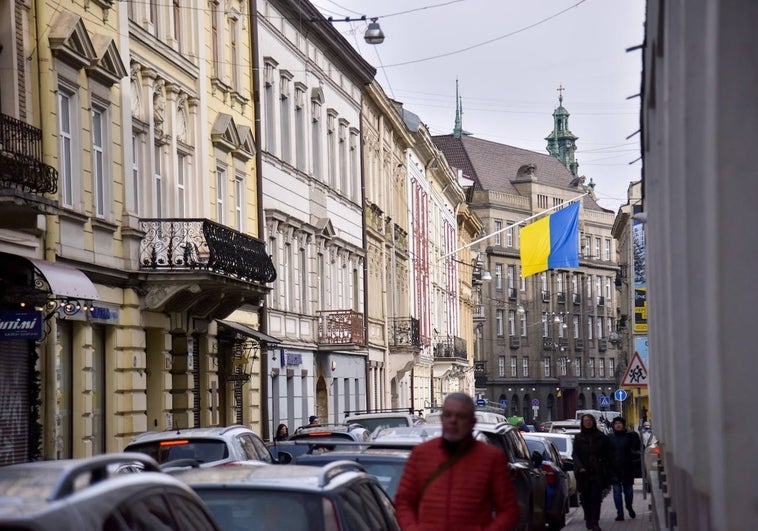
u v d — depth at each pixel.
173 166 30.39
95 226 25.16
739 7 5.09
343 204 50.38
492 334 133.25
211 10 34.41
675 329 8.30
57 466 5.77
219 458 16.52
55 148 23.00
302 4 43.34
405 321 61.31
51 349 23.02
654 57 9.34
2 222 20.56
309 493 8.92
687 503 9.89
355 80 53.22
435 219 79.69
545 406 141.00
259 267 32.19
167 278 27.56
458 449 8.64
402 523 8.62
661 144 9.64
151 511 5.42
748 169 5.18
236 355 35.25
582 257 149.38
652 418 17.83
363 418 28.17
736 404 5.29
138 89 28.27
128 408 26.84
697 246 6.44
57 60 23.33
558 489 25.05
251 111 37.78
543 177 146.12
